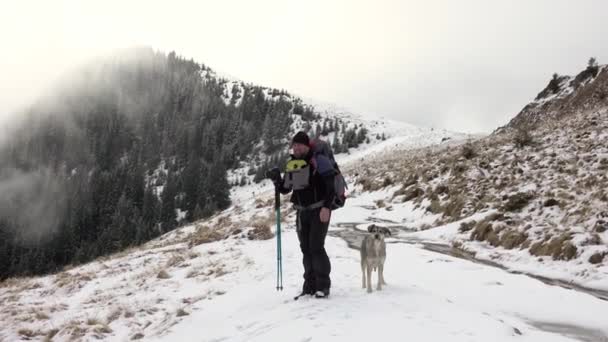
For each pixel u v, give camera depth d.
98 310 8.51
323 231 5.83
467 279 7.96
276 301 6.26
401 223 18.58
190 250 14.15
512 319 5.64
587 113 30.83
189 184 105.56
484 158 22.72
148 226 90.81
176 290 9.23
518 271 9.66
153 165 143.75
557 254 9.73
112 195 105.75
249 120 165.88
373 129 155.38
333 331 4.43
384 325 4.52
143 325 7.16
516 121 52.06
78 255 84.50
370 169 36.94
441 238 13.95
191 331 6.11
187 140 147.75
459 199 16.94
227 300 7.44
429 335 4.21
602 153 17.30
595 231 10.46
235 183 121.12
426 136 78.94
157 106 189.00
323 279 5.83
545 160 18.66
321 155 5.77
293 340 4.39
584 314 5.94
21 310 9.15
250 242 14.13
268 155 141.25
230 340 5.12
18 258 93.06
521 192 14.55
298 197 5.91
